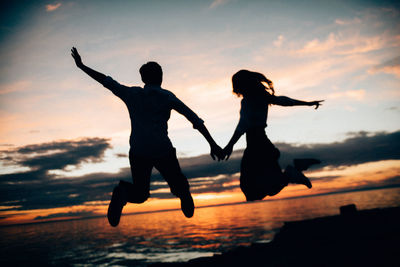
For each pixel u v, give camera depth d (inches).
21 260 2208.4
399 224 320.2
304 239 409.7
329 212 3371.1
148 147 77.9
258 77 98.8
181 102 83.5
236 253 393.7
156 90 81.4
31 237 5142.7
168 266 377.4
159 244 2434.8
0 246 3922.2
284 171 96.7
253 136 97.9
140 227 5693.9
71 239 4077.3
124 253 2078.0
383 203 3444.9
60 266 1775.3
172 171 81.7
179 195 84.3
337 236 356.8
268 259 318.3
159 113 80.3
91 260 1902.1
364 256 210.8
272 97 100.1
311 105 103.6
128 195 78.1
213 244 1974.7
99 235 4626.0
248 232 2549.2
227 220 4918.8
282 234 510.3
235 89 100.0
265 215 4899.1
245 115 95.2
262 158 96.7
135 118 80.0
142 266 1440.7
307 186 94.4
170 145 81.0
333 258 233.0
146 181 81.0
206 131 87.0
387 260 187.2
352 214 490.9
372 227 346.6
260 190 96.4
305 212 4141.2
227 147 91.7
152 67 85.8
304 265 235.1
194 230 3656.5
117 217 73.0
